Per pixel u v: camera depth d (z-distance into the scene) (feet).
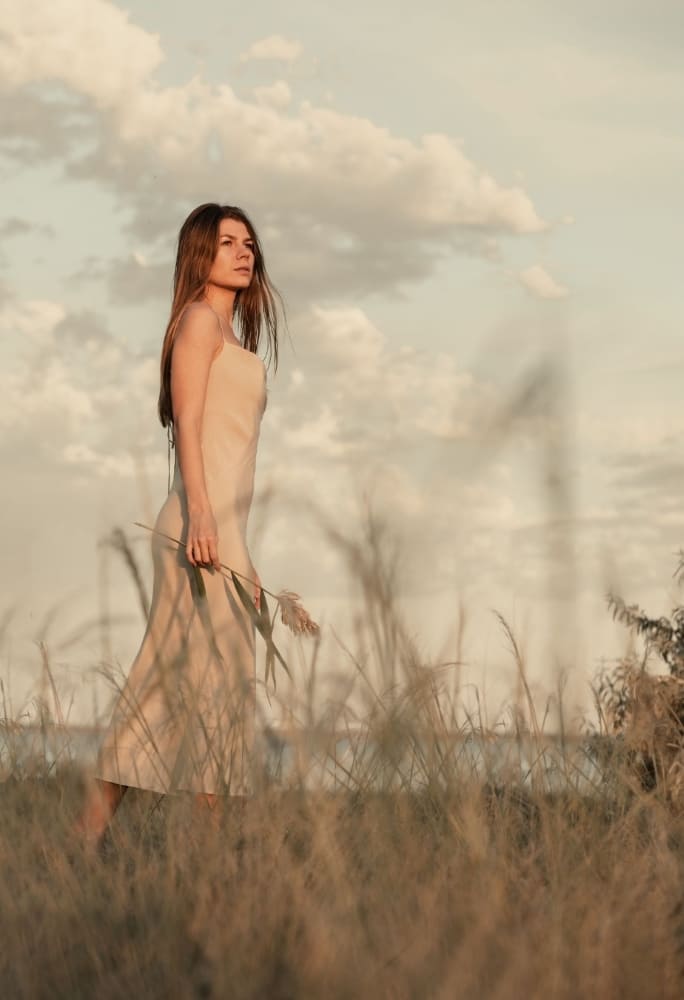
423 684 7.58
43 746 9.88
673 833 8.51
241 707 9.18
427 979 5.72
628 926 6.69
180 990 5.98
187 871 7.62
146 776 9.99
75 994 6.16
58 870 7.80
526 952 5.98
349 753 8.02
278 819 7.97
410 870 7.41
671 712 8.52
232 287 12.28
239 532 11.48
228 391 11.77
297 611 10.48
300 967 6.00
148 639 11.17
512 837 8.28
